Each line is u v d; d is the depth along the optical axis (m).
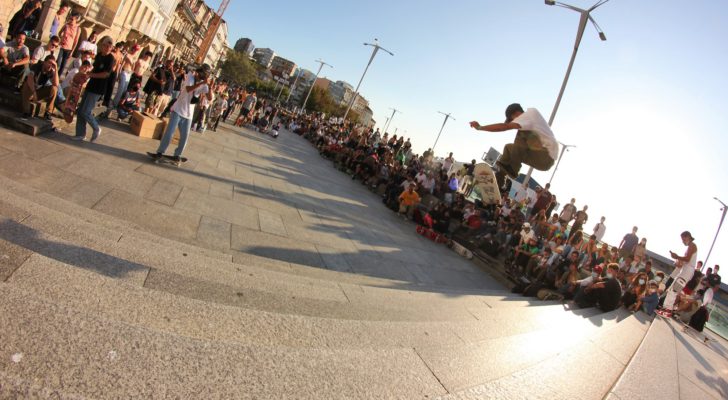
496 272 11.72
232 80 101.75
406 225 13.81
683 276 11.20
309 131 34.66
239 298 3.11
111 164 7.20
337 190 14.78
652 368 4.10
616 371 3.76
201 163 9.95
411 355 2.56
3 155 5.74
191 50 76.81
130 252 3.29
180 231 5.68
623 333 6.04
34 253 2.18
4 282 1.72
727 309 12.73
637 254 12.52
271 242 6.73
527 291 10.20
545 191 14.54
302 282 4.25
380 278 7.02
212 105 15.67
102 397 1.35
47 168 5.92
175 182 7.66
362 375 2.09
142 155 8.58
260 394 1.65
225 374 1.68
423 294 5.38
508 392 2.43
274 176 12.30
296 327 2.52
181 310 2.20
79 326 1.62
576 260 10.19
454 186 16.58
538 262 11.14
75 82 7.69
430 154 20.61
